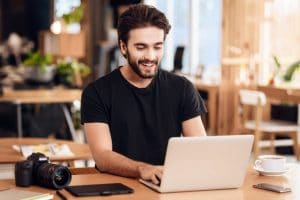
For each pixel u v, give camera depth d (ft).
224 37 23.80
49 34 24.39
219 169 7.26
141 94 8.78
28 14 42.91
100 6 36.55
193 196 6.99
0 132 19.19
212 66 30.42
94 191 6.95
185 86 9.05
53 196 6.92
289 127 20.38
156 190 7.18
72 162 12.59
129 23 8.05
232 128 23.86
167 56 35.24
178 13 34.55
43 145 12.45
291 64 23.34
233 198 6.93
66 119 20.43
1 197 6.62
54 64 24.11
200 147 7.07
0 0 44.42
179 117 9.01
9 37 40.24
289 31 24.50
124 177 7.94
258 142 20.20
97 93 8.70
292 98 19.72
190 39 33.01
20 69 30.07
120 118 8.71
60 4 37.65
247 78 24.02
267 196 7.05
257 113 20.02
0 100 18.42
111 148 8.50
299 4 24.50
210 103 24.67
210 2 32.07
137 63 8.09
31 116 19.97
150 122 8.78
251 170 8.61
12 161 11.04
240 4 23.81
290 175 8.29
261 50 24.30
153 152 8.80
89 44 36.11
